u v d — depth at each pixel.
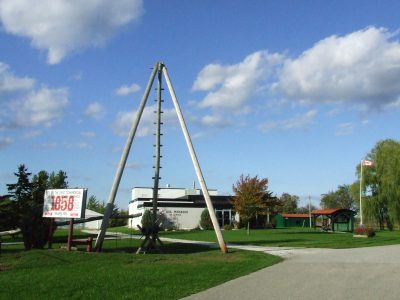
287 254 20.23
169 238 33.28
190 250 22.66
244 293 10.84
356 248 24.22
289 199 115.81
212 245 25.64
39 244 21.30
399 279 12.66
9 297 10.18
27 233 21.08
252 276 13.55
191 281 12.52
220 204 62.94
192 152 22.58
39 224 21.19
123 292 10.83
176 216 59.97
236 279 13.02
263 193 44.12
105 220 21.02
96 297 10.20
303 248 24.00
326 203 118.25
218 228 21.38
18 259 16.62
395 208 51.44
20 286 11.53
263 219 63.00
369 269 14.80
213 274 13.88
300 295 10.50
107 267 15.35
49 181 66.31
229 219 62.75
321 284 11.94
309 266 15.70
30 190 40.00
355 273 13.89
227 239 32.19
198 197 65.62
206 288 11.53
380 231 51.69
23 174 40.06
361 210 49.78
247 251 21.56
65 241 23.77
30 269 14.81
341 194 116.62
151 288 11.37
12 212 34.56
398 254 20.14
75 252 18.73
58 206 19.91
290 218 79.50
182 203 60.47
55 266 15.52
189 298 10.27
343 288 11.30
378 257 18.69
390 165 52.41
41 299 9.98
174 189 75.88
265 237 35.34
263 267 15.57
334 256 19.20
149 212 29.47
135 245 25.20
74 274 13.66
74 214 19.39
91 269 14.84
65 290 11.00
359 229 38.47
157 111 24.03
